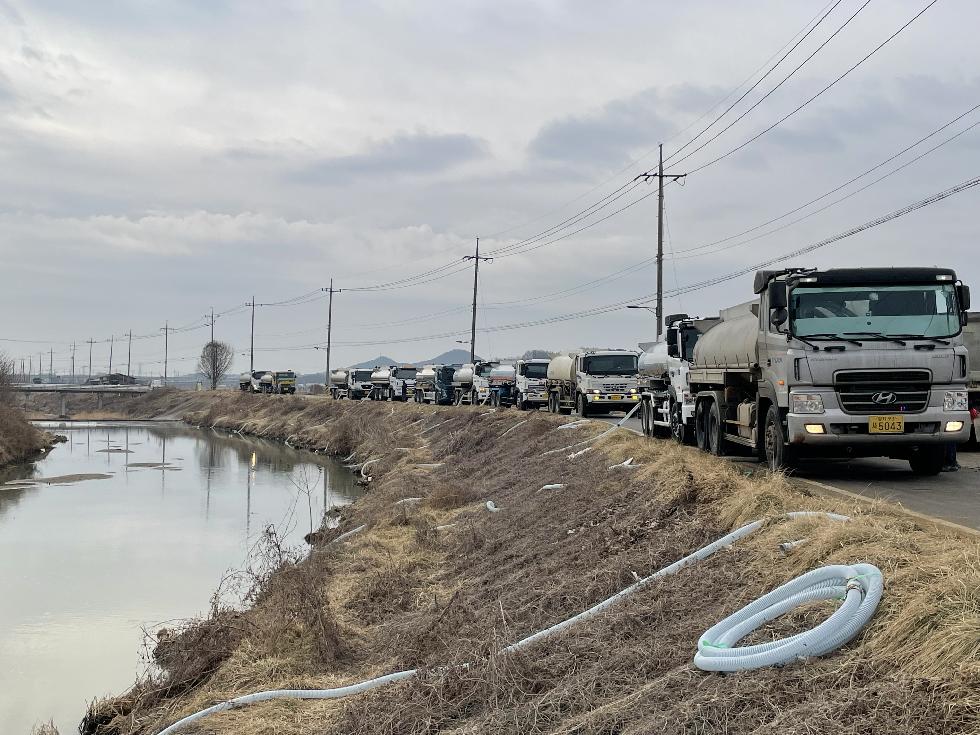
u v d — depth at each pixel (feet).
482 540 53.16
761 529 30.86
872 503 30.89
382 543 58.75
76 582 62.80
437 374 197.88
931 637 18.03
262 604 44.50
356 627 41.70
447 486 75.72
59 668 44.91
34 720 38.14
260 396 277.44
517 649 28.37
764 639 22.26
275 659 36.58
